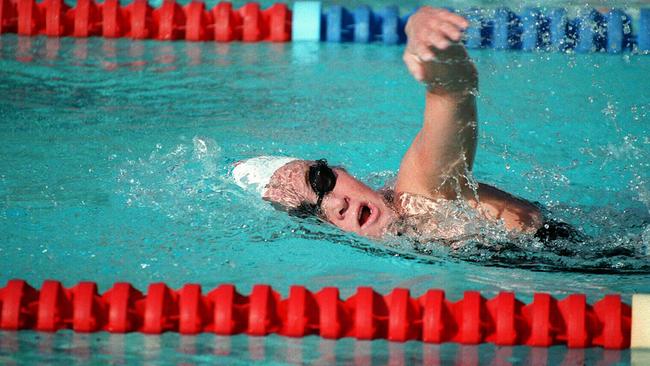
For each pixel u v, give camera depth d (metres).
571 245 11.00
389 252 11.09
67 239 11.43
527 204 11.46
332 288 9.68
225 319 9.38
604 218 11.94
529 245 10.91
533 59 19.55
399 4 23.39
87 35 21.64
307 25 21.62
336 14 21.67
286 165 12.02
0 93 17.33
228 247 11.32
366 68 19.58
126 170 13.72
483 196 11.24
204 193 12.88
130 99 17.23
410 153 11.13
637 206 12.52
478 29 20.33
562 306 9.36
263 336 9.38
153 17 21.80
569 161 14.41
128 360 8.77
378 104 17.22
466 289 10.19
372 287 10.27
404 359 8.87
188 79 18.58
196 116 16.34
